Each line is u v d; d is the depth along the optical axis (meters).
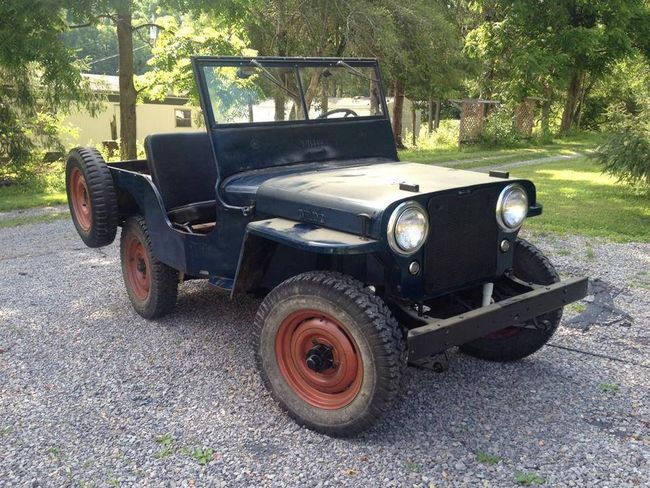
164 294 4.75
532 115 28.73
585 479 2.83
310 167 4.14
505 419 3.37
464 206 3.31
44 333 4.78
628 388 3.73
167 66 13.62
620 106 11.37
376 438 3.21
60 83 13.37
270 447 3.15
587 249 7.12
